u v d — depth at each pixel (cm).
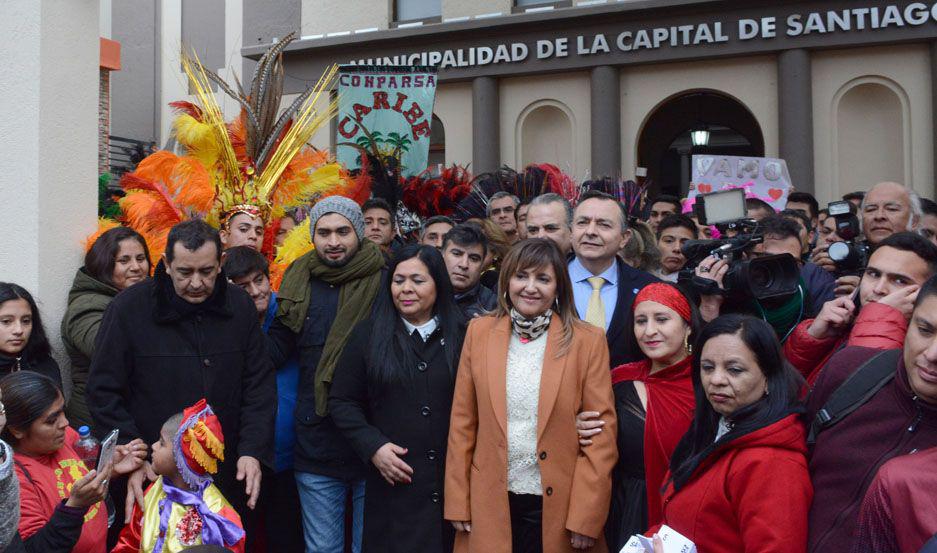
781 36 903
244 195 501
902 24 857
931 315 202
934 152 867
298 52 1118
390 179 604
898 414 218
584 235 364
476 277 401
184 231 341
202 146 507
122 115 1416
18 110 410
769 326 254
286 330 398
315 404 378
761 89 936
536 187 591
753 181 643
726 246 319
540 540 308
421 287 340
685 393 296
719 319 259
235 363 361
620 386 316
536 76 1024
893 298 260
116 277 404
